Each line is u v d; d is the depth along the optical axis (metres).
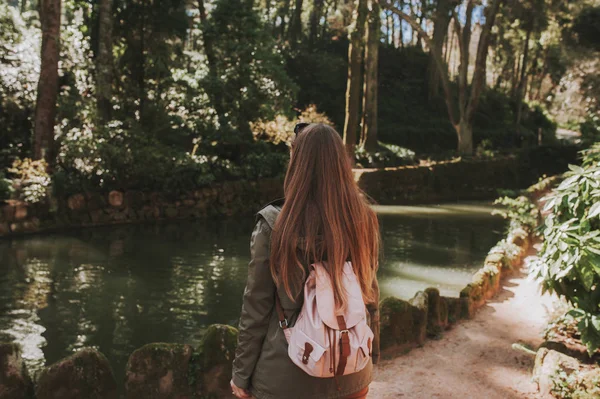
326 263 1.86
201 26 19.05
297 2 40.34
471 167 25.00
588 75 32.84
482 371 4.45
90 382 3.56
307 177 1.92
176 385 3.70
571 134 47.66
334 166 1.93
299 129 2.08
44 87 13.76
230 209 16.58
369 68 25.77
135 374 3.67
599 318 4.03
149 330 6.32
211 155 17.34
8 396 3.33
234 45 18.23
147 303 7.37
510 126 42.09
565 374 3.90
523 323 5.77
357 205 1.95
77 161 14.03
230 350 3.77
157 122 17.83
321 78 36.47
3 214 12.05
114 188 14.58
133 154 14.98
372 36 25.44
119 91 17.75
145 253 10.66
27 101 15.82
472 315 6.02
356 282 1.88
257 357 1.90
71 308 7.07
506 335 5.38
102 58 16.33
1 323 6.43
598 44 33.78
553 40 41.41
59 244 11.24
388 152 25.38
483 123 41.78
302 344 1.76
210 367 3.74
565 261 3.98
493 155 27.97
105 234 12.56
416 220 15.90
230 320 6.74
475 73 27.48
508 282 7.50
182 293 7.91
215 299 7.64
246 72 18.47
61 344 5.82
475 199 22.53
